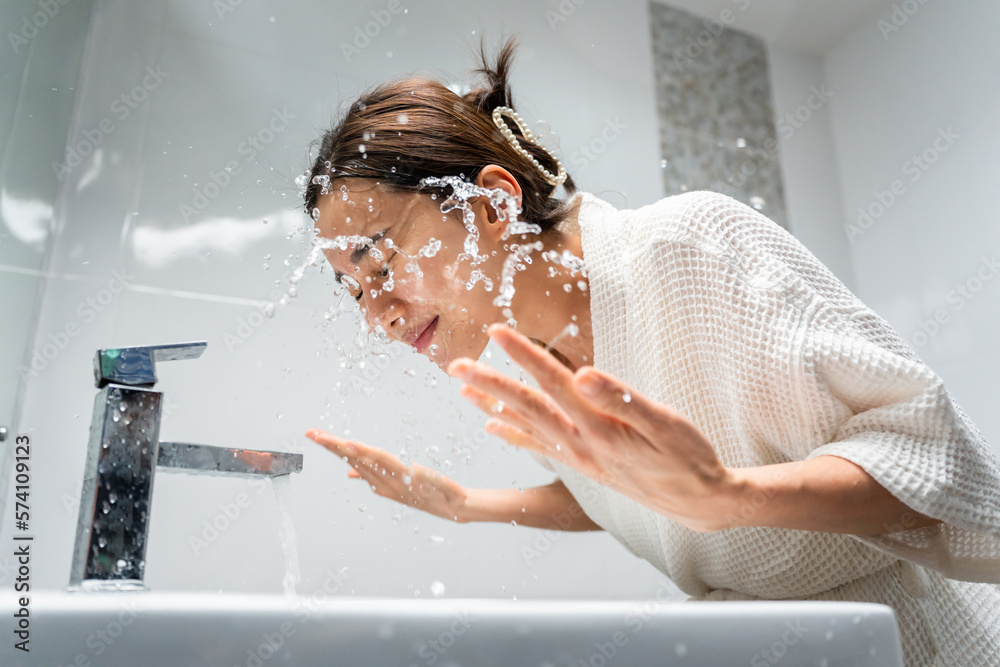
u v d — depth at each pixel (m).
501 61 0.89
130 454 0.60
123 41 1.18
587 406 0.46
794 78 1.83
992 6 1.50
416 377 1.17
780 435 0.60
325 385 1.14
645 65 1.65
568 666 0.39
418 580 1.11
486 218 0.73
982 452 0.57
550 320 0.76
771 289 0.60
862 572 0.65
